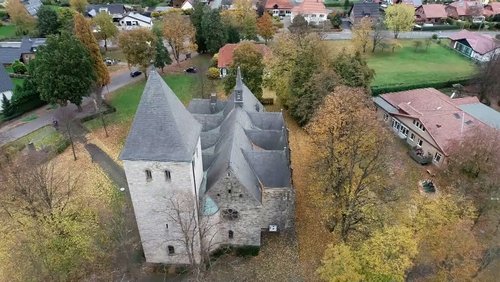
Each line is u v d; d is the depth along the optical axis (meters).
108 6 143.25
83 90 77.00
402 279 37.22
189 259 43.78
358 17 138.12
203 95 89.62
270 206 50.19
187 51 108.75
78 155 68.06
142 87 93.38
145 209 42.03
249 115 61.75
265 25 116.12
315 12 139.12
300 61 74.44
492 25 137.62
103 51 115.81
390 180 58.53
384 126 62.53
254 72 78.88
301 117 75.44
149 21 134.62
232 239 49.31
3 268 42.19
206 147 56.12
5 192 51.75
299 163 66.19
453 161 58.81
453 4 147.75
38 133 75.12
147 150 37.28
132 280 45.66
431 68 108.75
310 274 46.53
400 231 38.94
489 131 57.62
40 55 76.50
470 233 42.06
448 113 70.62
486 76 86.12
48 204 47.06
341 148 53.81
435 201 44.00
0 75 83.38
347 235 46.38
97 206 56.50
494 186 52.00
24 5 137.62
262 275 46.53
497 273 45.78
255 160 49.84
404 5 124.50
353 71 71.19
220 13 116.06
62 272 43.25
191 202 41.25
